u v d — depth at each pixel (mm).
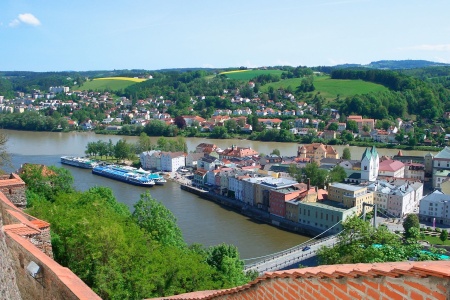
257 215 148125
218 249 79562
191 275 56531
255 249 116312
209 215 149125
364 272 12242
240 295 20078
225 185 175500
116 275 44594
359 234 65438
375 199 152250
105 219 54656
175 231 80688
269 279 17469
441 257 54844
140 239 57844
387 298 11570
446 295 9836
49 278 23844
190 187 184625
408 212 153875
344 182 179000
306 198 143125
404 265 12414
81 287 22078
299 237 129375
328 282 13938
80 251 46969
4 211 36188
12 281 19281
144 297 45938
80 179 198125
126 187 186750
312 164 177125
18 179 49000
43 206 59000
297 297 15625
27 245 26547
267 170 194875
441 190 161500
